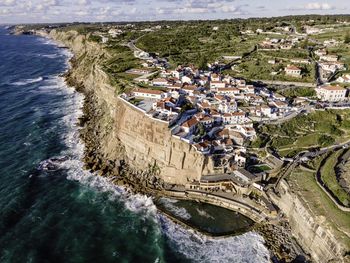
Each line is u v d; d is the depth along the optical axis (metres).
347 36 193.25
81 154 105.69
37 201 82.44
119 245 69.88
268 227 75.31
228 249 69.50
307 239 69.69
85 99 158.00
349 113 113.56
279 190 82.31
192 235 73.44
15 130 120.75
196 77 141.38
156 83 128.62
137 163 100.00
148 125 97.38
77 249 68.25
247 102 119.00
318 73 151.62
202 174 89.19
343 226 65.06
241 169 88.50
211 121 103.56
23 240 69.69
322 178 80.94
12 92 167.25
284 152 96.12
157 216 79.31
